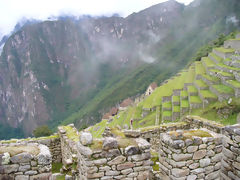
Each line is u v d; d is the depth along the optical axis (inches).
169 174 198.4
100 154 182.5
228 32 3907.5
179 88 1455.5
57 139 399.9
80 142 193.6
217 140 199.9
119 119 1796.3
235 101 924.6
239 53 1368.1
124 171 189.8
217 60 1478.8
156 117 1293.1
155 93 1791.3
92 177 182.4
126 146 191.3
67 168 303.4
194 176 194.4
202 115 982.4
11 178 171.6
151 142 397.7
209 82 1195.3
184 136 194.1
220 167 205.2
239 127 213.8
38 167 176.7
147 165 196.1
